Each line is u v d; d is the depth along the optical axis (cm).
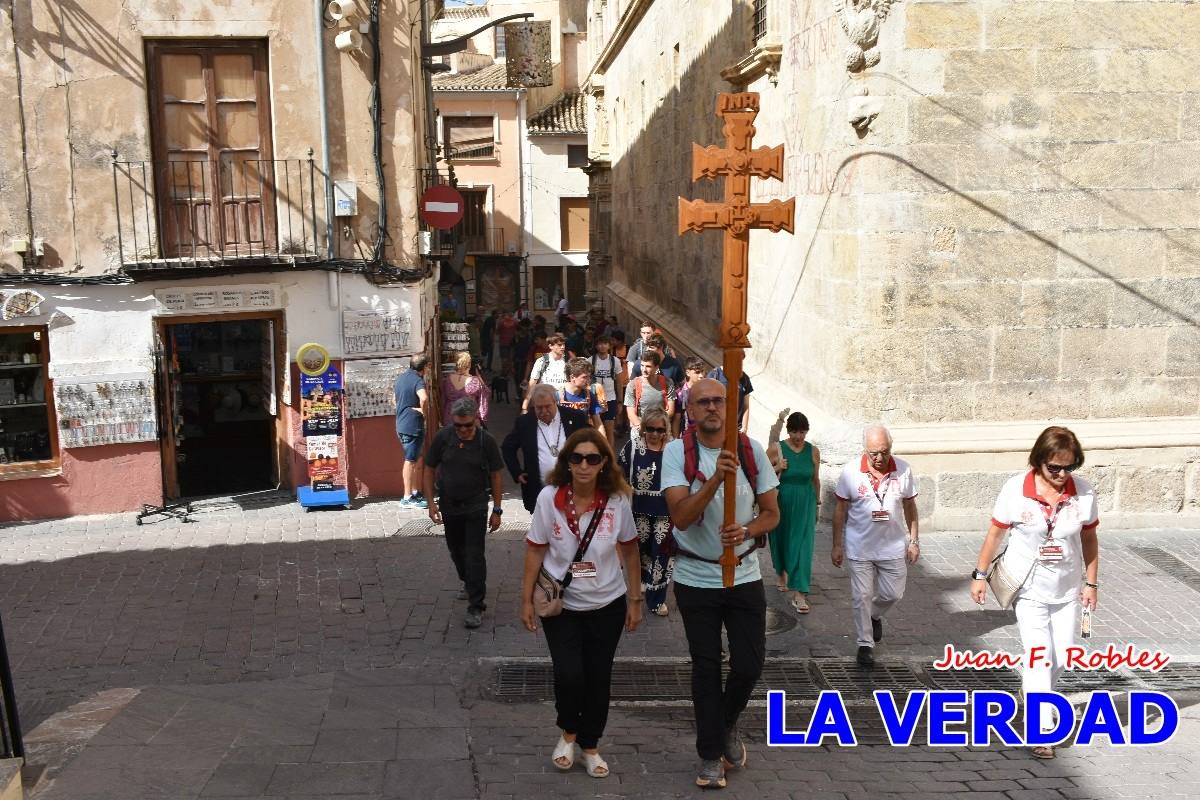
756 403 1430
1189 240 1145
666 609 894
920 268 1120
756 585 591
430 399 1363
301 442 1259
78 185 1159
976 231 1121
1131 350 1153
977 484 1123
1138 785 609
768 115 1477
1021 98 1109
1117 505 1144
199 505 1231
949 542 1095
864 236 1118
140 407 1193
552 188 4322
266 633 854
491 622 876
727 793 588
